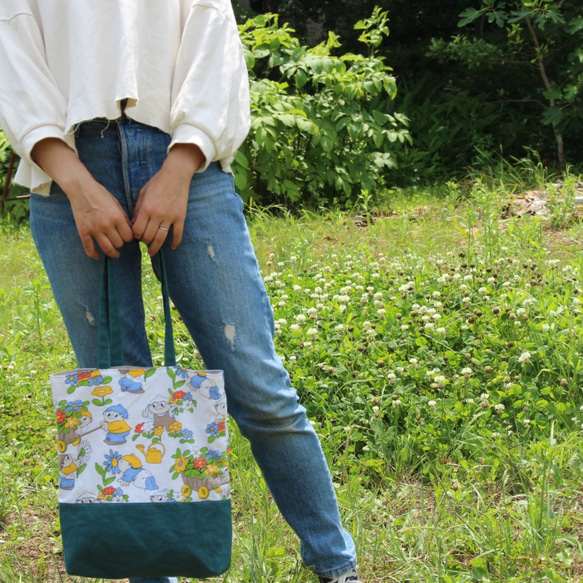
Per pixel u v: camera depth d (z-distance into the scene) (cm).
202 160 184
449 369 363
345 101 855
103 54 181
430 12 1313
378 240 639
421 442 310
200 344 200
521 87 1141
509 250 521
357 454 317
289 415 200
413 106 1134
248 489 276
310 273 518
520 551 235
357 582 211
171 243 185
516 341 371
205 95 185
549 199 707
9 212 888
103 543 177
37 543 268
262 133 756
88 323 197
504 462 288
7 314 534
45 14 186
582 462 284
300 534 212
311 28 1421
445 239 615
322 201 816
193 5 192
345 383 347
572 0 919
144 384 178
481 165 989
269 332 201
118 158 186
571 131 978
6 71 183
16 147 181
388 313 404
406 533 250
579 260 494
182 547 178
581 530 252
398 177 955
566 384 335
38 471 310
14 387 380
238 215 196
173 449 178
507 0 1268
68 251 191
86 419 178
